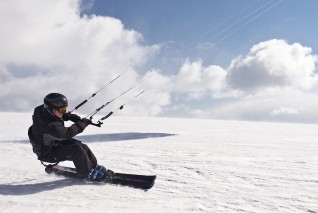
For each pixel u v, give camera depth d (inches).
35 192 142.3
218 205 128.5
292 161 235.8
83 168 154.9
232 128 734.5
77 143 156.3
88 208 121.9
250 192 147.6
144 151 281.9
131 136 446.3
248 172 191.3
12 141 346.0
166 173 186.9
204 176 179.5
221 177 177.3
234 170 197.0
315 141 415.2
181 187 154.8
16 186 151.7
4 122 725.3
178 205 127.4
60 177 170.6
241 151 292.8
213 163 221.3
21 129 534.0
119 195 139.5
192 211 121.0
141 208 123.0
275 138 457.7
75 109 165.5
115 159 234.1
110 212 117.8
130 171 192.1
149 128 669.9
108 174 159.5
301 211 123.3
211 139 419.5
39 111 149.6
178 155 258.8
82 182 160.7
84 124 159.3
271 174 186.5
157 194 142.2
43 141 152.3
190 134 509.7
